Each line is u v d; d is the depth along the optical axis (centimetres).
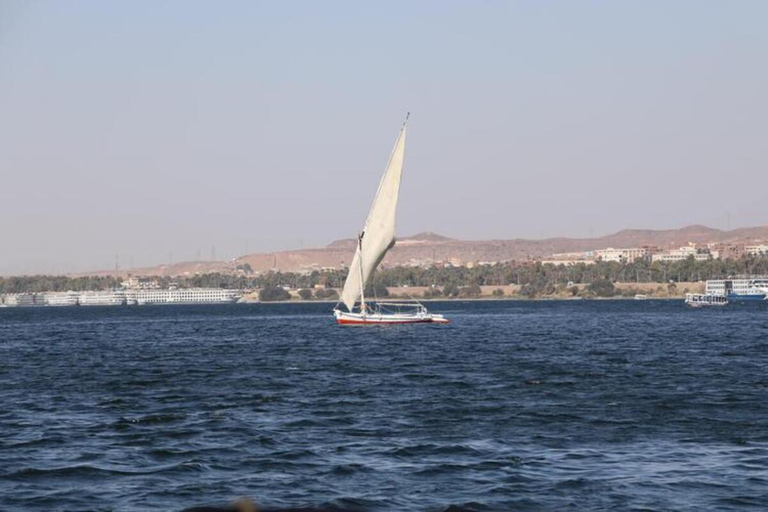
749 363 11250
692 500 4250
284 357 13325
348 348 15200
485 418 6644
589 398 7744
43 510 4206
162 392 8744
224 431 6188
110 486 4641
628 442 5631
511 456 5216
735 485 4497
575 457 5181
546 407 7181
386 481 4669
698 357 12381
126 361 13100
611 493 4378
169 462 5175
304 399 7912
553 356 12888
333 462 5116
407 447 5512
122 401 8038
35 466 5100
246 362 12438
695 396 7781
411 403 7525
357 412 7038
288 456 5294
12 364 12812
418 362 11969
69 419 6894
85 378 10406
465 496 4359
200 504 4288
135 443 5778
